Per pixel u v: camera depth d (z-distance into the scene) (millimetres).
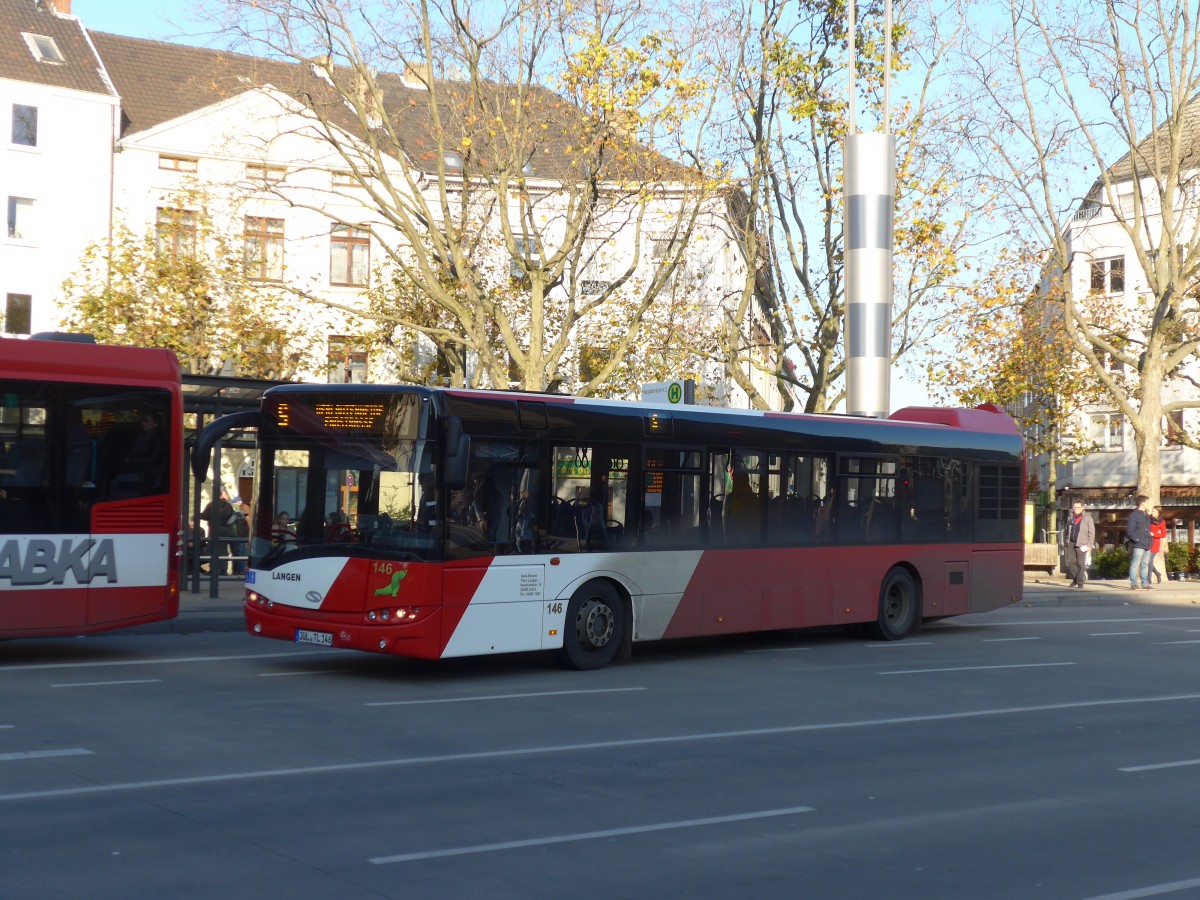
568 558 15062
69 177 44969
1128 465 56250
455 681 14125
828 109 27594
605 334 36875
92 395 14758
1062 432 48188
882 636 19391
